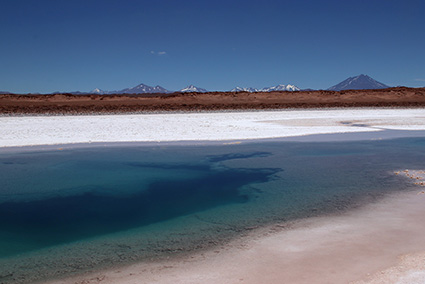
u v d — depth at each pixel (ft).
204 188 32.63
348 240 18.98
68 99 193.26
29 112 130.41
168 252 18.88
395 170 37.65
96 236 22.00
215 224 23.16
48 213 26.68
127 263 17.69
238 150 52.90
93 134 69.41
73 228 23.61
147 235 21.76
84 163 44.52
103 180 36.22
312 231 20.72
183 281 15.25
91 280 15.90
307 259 16.84
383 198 27.22
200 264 17.02
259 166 41.65
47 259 18.71
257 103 189.88
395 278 14.56
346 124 87.71
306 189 30.91
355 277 14.83
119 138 64.59
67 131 73.82
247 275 15.52
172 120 98.07
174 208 27.25
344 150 51.75
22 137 65.57
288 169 39.60
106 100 196.54
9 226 24.11
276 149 53.47
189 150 53.31
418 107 157.79
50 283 15.84
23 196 31.19
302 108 156.46
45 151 53.01
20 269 17.52
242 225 22.63
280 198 28.45
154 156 48.70
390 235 19.48
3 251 19.93
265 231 21.24
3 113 124.67
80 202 29.35
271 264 16.52
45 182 35.65
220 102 194.70
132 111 139.44
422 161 42.63
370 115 114.83
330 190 30.22
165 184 34.45
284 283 14.60
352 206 25.46
